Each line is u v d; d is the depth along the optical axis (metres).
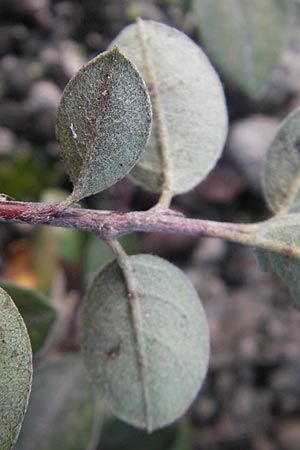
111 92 0.09
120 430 0.18
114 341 0.11
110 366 0.11
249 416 0.21
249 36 0.17
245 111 0.23
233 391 0.21
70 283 0.20
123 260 0.10
